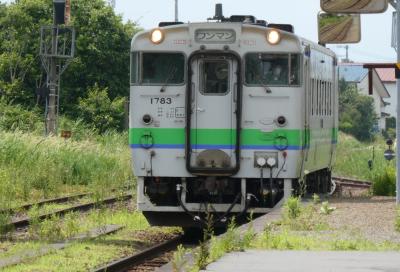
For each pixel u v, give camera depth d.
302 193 41.56
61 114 114.75
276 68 40.19
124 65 121.00
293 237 31.75
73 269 30.09
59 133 93.56
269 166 39.91
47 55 95.31
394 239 31.94
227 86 40.00
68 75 118.38
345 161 102.31
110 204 53.66
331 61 52.28
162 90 40.25
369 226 35.16
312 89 44.22
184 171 40.16
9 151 63.50
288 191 40.19
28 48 121.94
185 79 40.19
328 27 54.53
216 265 25.92
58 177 62.66
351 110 187.12
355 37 54.31
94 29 119.94
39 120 106.69
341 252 28.77
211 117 40.03
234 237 30.33
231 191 40.44
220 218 40.34
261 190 39.97
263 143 40.03
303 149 41.22
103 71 120.00
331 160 54.75
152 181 40.97
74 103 117.25
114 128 113.31
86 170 68.44
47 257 32.56
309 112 43.09
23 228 41.62
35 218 39.59
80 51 119.00
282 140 40.03
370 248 29.78
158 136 40.34
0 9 124.25
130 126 40.66
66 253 33.34
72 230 39.59
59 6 94.50
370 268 25.39
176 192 40.41
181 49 40.22
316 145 46.50
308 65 42.34
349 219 37.22
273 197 40.22
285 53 40.09
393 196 54.31
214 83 40.03
